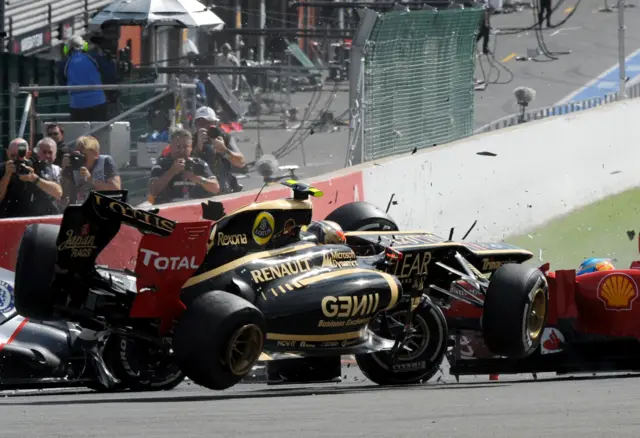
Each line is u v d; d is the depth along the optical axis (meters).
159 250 27.66
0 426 16.73
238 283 28.33
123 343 31.11
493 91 123.12
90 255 28.22
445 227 63.38
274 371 31.95
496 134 68.56
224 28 93.88
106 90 62.44
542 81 128.50
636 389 25.09
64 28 86.81
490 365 36.69
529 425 15.70
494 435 14.55
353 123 63.47
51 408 21.73
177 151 53.28
